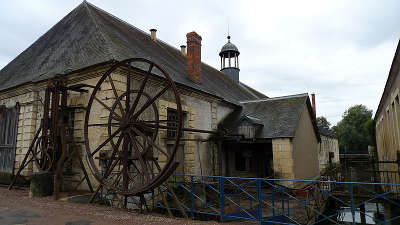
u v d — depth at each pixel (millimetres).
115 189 6055
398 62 7855
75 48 9875
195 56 12344
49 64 10086
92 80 8250
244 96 18891
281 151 10992
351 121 43719
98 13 12359
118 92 7684
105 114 7625
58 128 7695
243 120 11875
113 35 10336
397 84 8664
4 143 10164
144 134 6082
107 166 6445
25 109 9664
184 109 10234
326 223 9602
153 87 8945
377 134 19078
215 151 11859
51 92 8750
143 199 5887
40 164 7891
